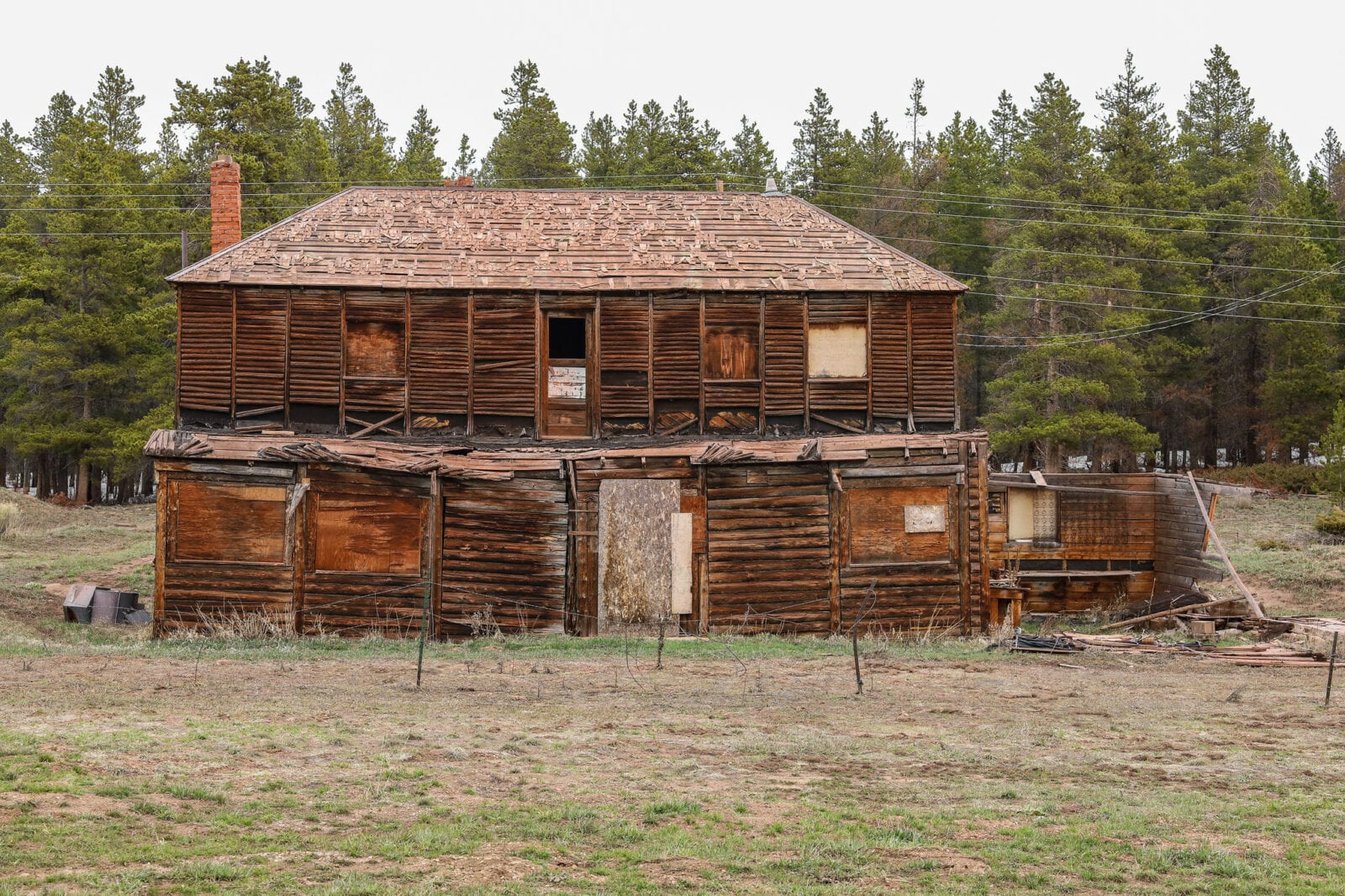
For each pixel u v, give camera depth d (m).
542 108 83.50
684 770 14.89
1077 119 73.25
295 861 11.10
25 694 18.14
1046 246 66.56
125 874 10.47
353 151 90.25
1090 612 35.09
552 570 28.98
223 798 12.95
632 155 92.00
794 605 29.28
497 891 10.45
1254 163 87.88
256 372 29.44
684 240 32.16
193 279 29.17
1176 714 19.22
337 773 14.15
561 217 33.22
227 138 68.75
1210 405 73.00
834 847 11.95
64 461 81.12
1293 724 18.52
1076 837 12.52
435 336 29.83
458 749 15.45
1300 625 29.72
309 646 26.05
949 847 12.14
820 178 81.69
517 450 29.31
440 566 28.52
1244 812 13.62
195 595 27.89
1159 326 69.81
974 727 17.84
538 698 19.36
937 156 85.31
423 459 28.45
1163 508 35.41
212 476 28.05
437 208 33.25
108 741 15.01
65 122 104.94
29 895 9.89
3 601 32.34
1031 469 72.44
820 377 30.41
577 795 13.63
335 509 28.23
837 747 16.27
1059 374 64.56
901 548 29.64
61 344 69.25
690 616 29.16
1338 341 69.12
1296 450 83.81
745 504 29.36
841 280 30.59
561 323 36.94
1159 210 72.38
